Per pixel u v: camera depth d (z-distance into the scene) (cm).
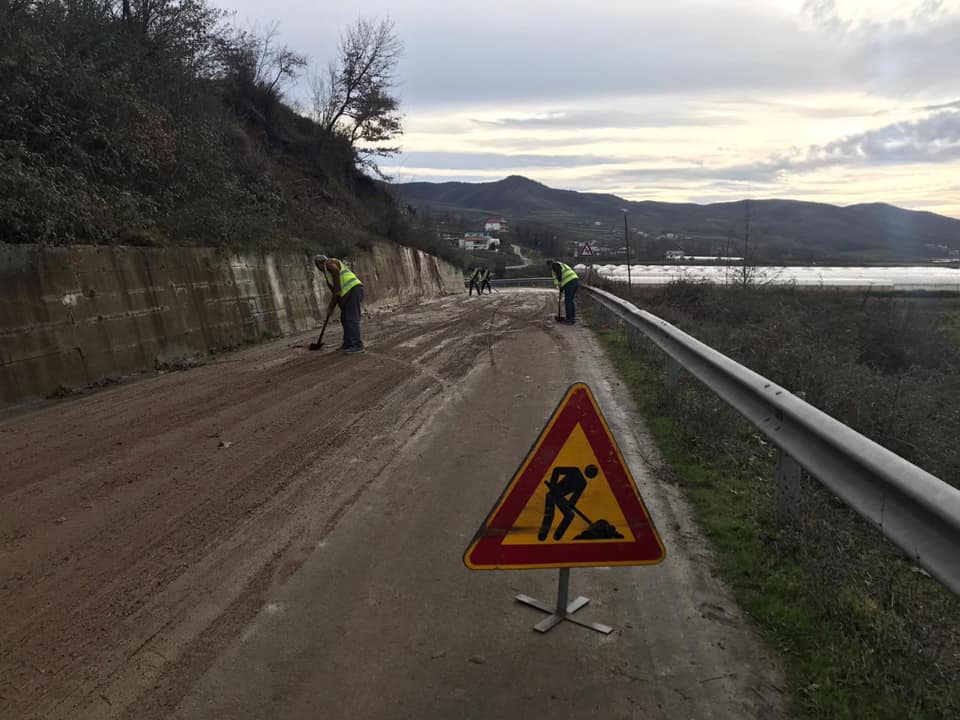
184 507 487
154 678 299
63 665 309
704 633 329
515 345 1271
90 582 383
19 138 1070
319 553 416
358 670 303
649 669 303
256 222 1562
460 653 316
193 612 352
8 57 1105
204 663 309
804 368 786
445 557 411
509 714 274
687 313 1766
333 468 568
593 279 2550
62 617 348
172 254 1165
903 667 288
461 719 272
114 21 1544
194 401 812
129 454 607
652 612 349
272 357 1150
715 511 466
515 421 713
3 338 795
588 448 334
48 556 414
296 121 3008
